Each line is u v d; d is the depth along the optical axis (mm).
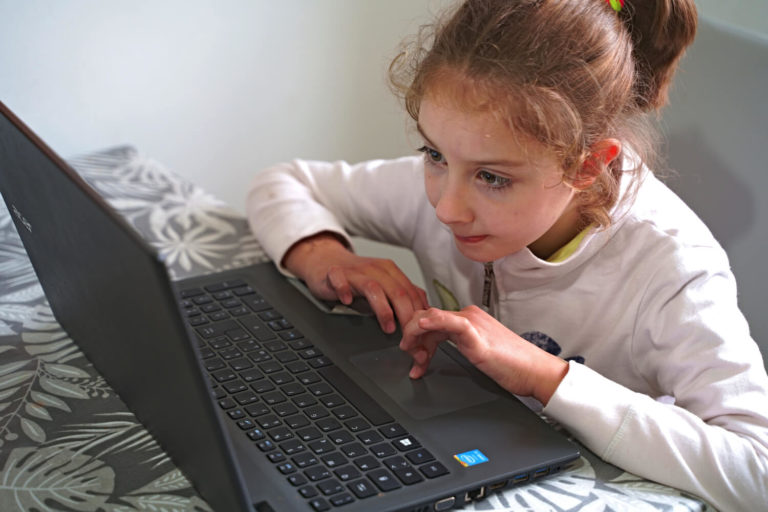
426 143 775
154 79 1395
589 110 757
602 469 678
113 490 613
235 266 985
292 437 646
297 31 1499
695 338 793
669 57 852
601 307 897
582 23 750
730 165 1018
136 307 517
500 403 717
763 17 1333
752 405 727
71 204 551
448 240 1065
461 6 795
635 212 884
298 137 1591
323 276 906
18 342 809
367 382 737
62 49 1295
